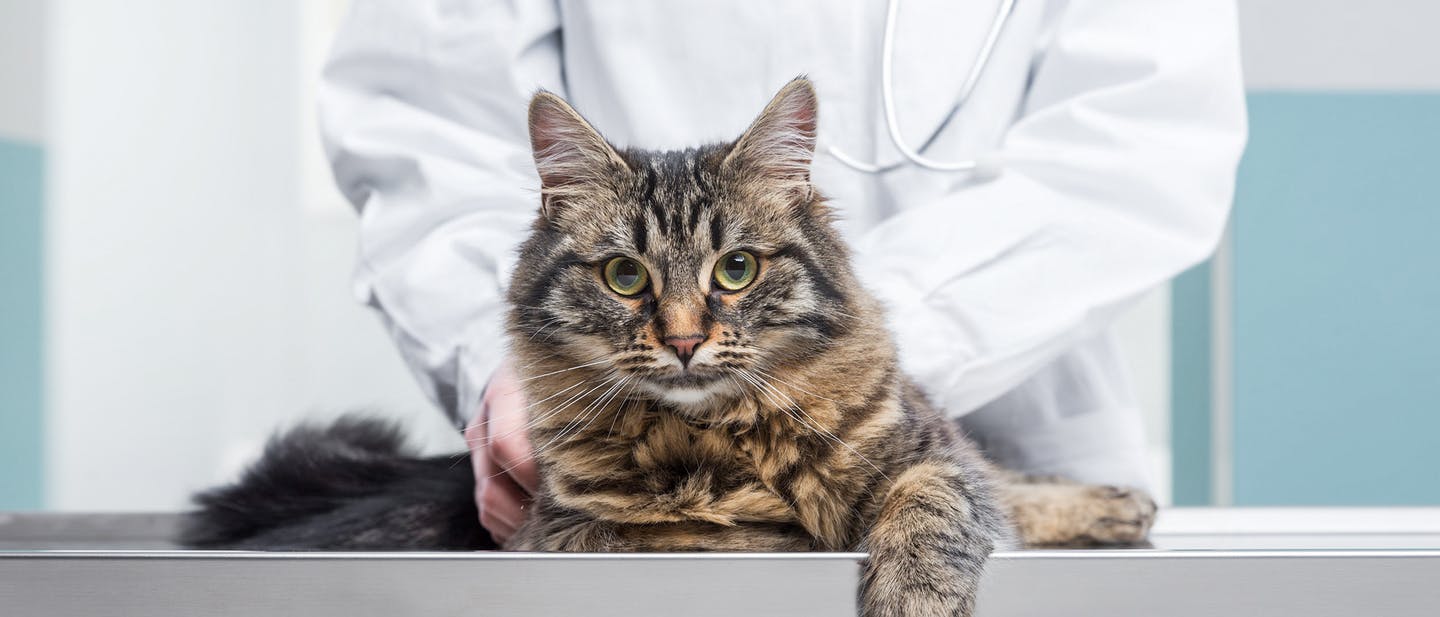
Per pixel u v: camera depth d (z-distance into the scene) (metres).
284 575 1.32
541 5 2.39
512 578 1.30
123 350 5.44
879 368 1.66
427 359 2.09
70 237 5.23
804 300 1.64
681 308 1.58
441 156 2.27
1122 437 2.43
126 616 1.33
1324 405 4.70
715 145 1.85
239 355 5.98
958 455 1.69
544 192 1.73
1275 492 4.74
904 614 1.37
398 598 1.31
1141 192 2.13
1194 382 5.16
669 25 2.28
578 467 1.62
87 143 5.29
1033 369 2.07
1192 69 2.20
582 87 2.40
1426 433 4.65
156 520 2.15
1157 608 1.32
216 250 5.88
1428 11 4.51
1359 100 4.58
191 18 5.72
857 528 1.58
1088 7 2.33
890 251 2.03
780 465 1.58
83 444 5.26
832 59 2.24
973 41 2.25
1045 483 2.28
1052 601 1.34
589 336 1.64
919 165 2.05
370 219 2.27
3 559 1.34
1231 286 4.73
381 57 2.40
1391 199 4.60
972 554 1.44
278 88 6.14
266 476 2.22
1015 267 2.03
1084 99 2.22
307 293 6.24
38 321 5.08
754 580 1.31
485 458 1.82
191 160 5.77
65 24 5.21
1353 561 1.31
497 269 2.01
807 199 1.73
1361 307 4.65
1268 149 4.63
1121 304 2.10
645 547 1.58
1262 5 4.57
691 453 1.61
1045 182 2.16
